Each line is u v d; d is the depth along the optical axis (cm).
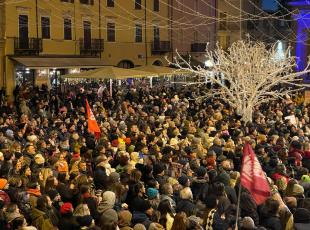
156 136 1523
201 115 2036
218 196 930
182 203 909
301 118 2159
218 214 874
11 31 3472
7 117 1914
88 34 4047
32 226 802
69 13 3881
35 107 2586
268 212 892
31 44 3575
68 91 3134
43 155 1299
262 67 2212
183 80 4300
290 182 1021
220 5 5356
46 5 3700
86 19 4019
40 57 3656
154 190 952
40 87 3584
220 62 2527
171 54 4725
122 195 973
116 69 2731
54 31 3775
